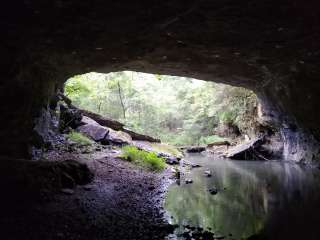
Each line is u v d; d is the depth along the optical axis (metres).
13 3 7.15
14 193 8.82
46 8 7.42
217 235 8.69
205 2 7.40
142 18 8.26
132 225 9.02
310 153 20.25
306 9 7.70
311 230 8.97
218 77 16.98
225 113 31.16
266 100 20.22
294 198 12.61
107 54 11.66
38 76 11.95
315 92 14.17
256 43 10.32
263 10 7.80
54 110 17.11
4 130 10.89
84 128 20.55
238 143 30.00
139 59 12.81
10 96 10.24
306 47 10.48
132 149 18.02
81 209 9.38
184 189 14.16
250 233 8.86
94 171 13.72
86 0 7.14
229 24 8.71
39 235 7.50
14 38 8.71
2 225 7.56
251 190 14.17
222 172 18.98
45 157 14.09
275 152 24.81
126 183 13.34
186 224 9.52
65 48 10.48
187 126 39.34
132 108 39.19
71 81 25.80
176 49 11.19
